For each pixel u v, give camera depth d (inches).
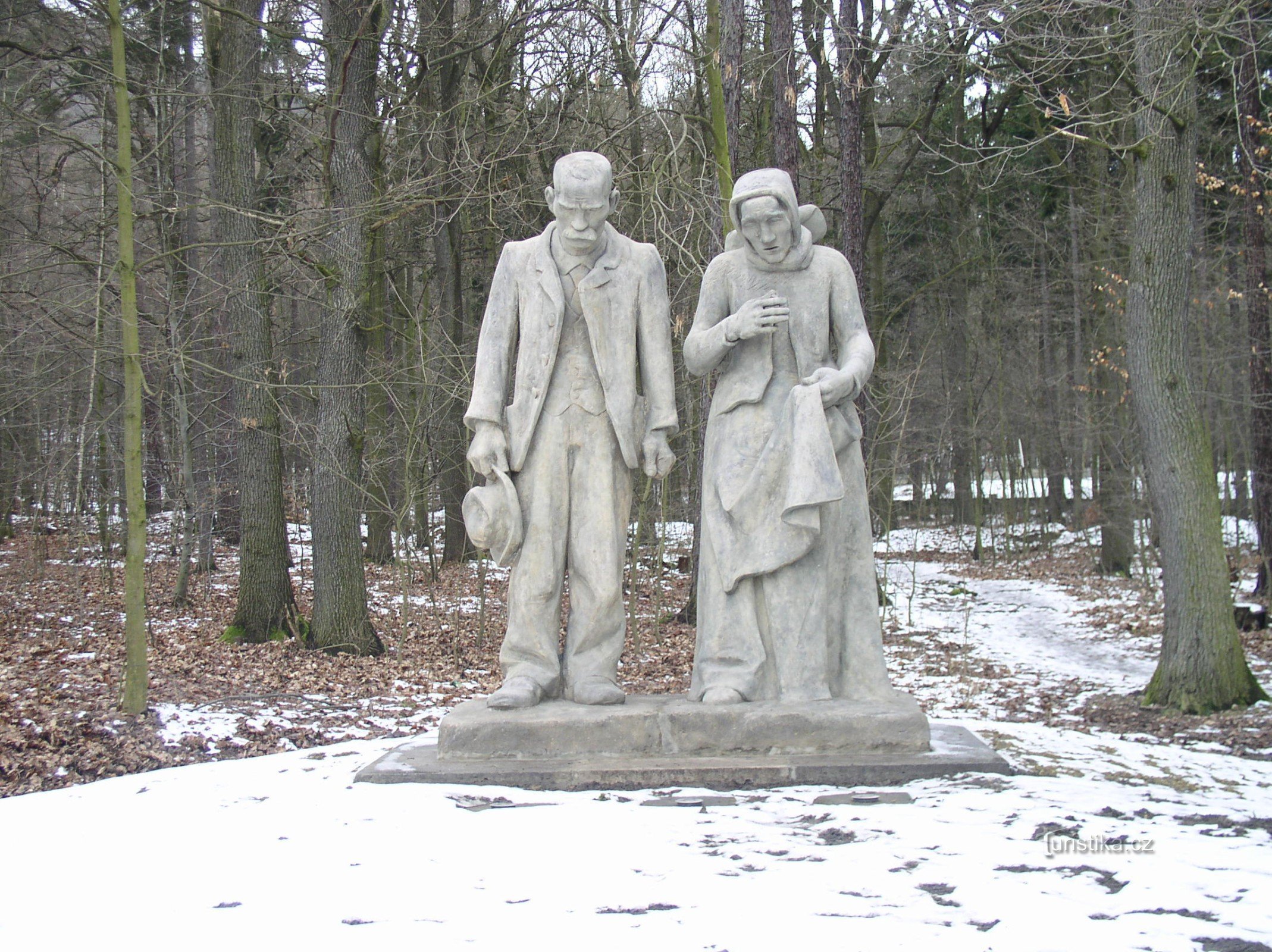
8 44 487.5
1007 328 1200.2
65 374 610.5
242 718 394.9
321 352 557.0
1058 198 1040.2
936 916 121.6
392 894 133.5
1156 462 433.4
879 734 205.6
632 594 572.7
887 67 758.5
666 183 474.9
